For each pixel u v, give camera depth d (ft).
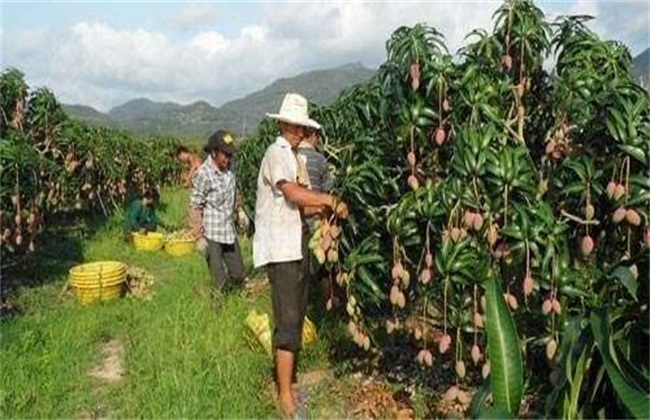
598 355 7.72
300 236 13.92
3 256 28.30
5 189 24.56
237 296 21.16
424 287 12.28
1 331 18.75
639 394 6.86
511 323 8.24
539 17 13.66
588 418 7.68
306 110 14.10
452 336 12.48
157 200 50.83
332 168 17.33
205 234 21.67
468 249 11.50
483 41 13.65
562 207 12.30
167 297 22.80
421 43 12.45
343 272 13.56
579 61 13.12
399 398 13.89
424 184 13.25
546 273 10.98
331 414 13.61
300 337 14.05
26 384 15.11
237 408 13.52
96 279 22.95
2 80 34.12
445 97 12.50
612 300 9.52
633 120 10.75
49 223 39.37
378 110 13.82
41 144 36.40
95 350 18.16
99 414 14.01
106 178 45.70
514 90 13.24
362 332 13.47
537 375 12.87
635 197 10.67
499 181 11.27
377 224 13.06
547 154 12.67
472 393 13.20
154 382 15.06
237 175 29.09
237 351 16.78
